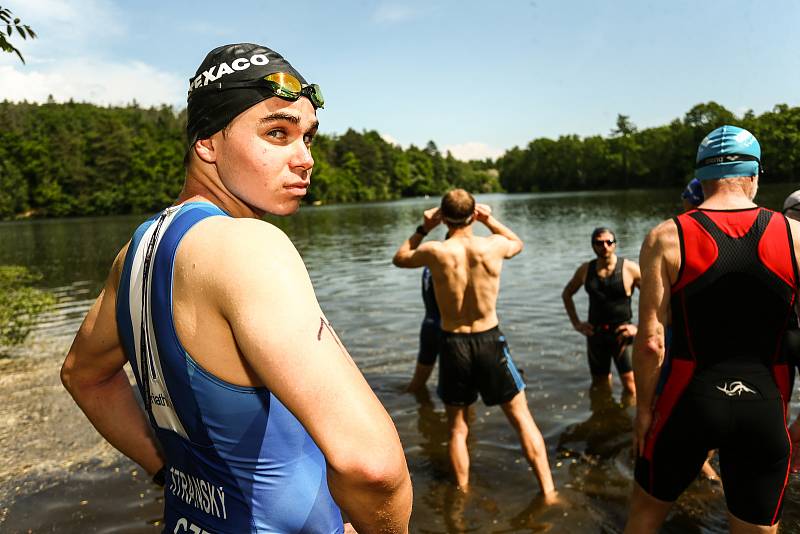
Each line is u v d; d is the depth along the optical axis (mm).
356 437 789
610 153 115625
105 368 1249
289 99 1001
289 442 970
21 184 78625
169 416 1000
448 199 4090
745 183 2373
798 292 2277
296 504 980
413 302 10211
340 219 44969
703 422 2301
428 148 161000
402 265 4305
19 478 4094
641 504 2527
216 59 1013
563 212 40625
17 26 3100
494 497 3840
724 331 2285
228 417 918
